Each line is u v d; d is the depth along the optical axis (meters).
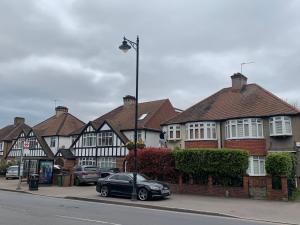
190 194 21.73
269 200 19.00
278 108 28.72
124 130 41.22
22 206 15.23
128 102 46.91
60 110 57.81
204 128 32.06
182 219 12.69
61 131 50.94
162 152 23.52
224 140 31.34
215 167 21.09
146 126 39.53
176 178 23.06
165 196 19.61
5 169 46.28
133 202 17.88
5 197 19.81
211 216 14.32
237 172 20.58
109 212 13.87
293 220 13.54
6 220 11.20
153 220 11.98
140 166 24.08
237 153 20.70
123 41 19.67
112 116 46.38
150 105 44.53
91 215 12.80
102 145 41.84
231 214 14.64
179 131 34.53
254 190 19.78
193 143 32.56
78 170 30.50
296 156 26.83
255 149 28.80
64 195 21.97
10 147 60.78
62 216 12.33
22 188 26.56
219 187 20.88
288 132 27.55
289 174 20.05
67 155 44.97
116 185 20.16
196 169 21.73
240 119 29.97
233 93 34.19
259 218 13.90
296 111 27.62
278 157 19.31
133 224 10.91
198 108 34.97
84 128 44.38
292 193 20.02
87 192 23.73
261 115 28.98
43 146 51.03
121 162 39.59
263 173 28.25
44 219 11.51
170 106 44.75
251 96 32.09
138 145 29.44
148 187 18.70
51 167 29.83
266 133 28.77
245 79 34.91
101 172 32.09
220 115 31.95
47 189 25.92
